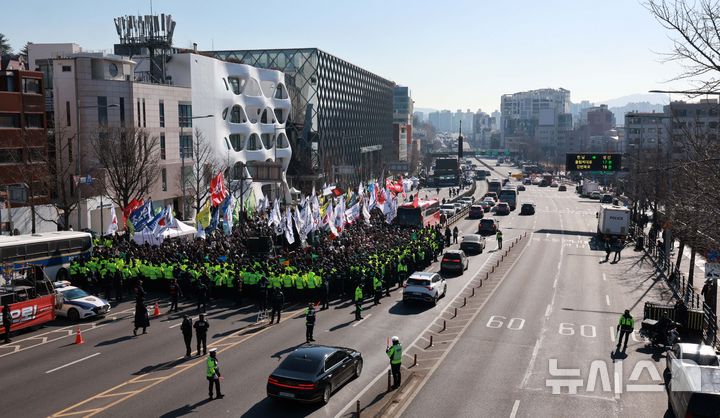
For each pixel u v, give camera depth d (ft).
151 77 256.11
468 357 90.38
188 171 253.44
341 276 127.24
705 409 60.08
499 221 287.89
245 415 67.67
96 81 213.87
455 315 115.24
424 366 86.33
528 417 68.74
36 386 76.07
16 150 192.54
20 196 184.14
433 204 305.73
